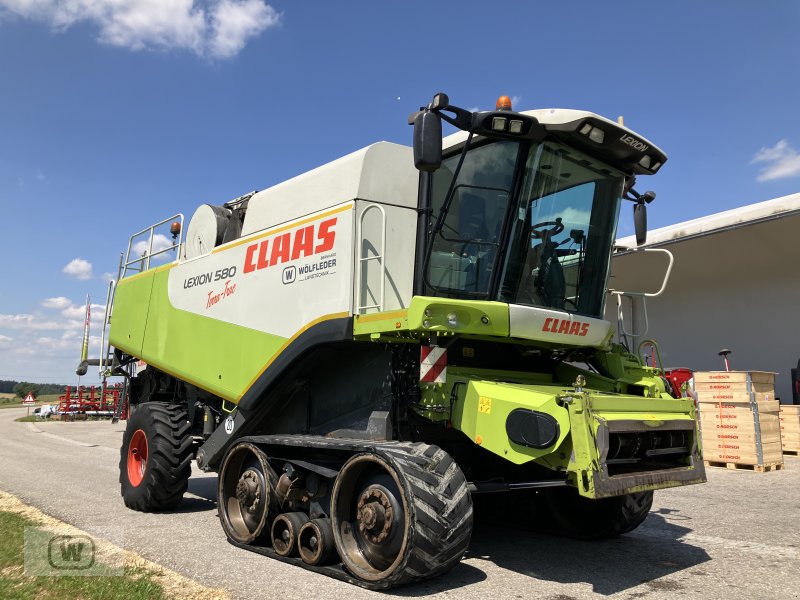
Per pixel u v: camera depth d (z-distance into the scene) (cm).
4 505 672
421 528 394
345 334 493
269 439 528
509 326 472
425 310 435
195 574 447
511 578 448
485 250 489
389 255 536
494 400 432
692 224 1371
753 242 1374
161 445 673
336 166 554
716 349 1535
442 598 400
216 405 687
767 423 1027
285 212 602
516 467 545
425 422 503
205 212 723
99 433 1964
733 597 407
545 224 504
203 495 834
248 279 620
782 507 718
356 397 533
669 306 1641
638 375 553
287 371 563
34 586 399
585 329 527
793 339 1395
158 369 772
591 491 383
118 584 401
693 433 478
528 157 484
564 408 400
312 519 475
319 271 534
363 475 455
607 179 550
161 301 773
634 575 457
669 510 703
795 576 454
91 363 941
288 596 398
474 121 464
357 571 427
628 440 427
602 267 556
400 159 556
